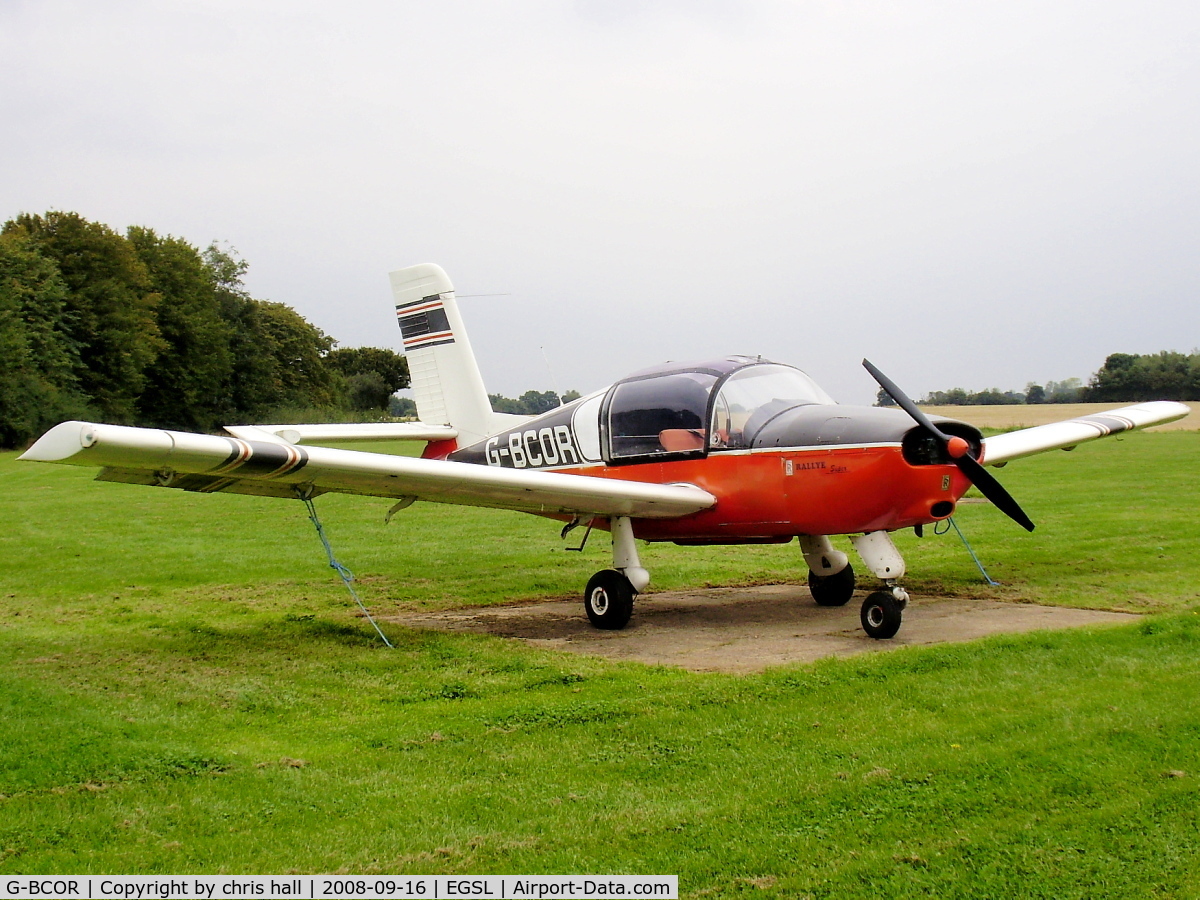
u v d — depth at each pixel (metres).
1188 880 2.97
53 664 6.00
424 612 8.10
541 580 9.59
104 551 11.31
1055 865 3.09
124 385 46.16
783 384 7.66
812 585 7.96
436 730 4.60
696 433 7.46
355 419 70.19
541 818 3.56
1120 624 6.09
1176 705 4.36
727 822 3.47
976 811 3.47
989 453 8.65
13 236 43.75
